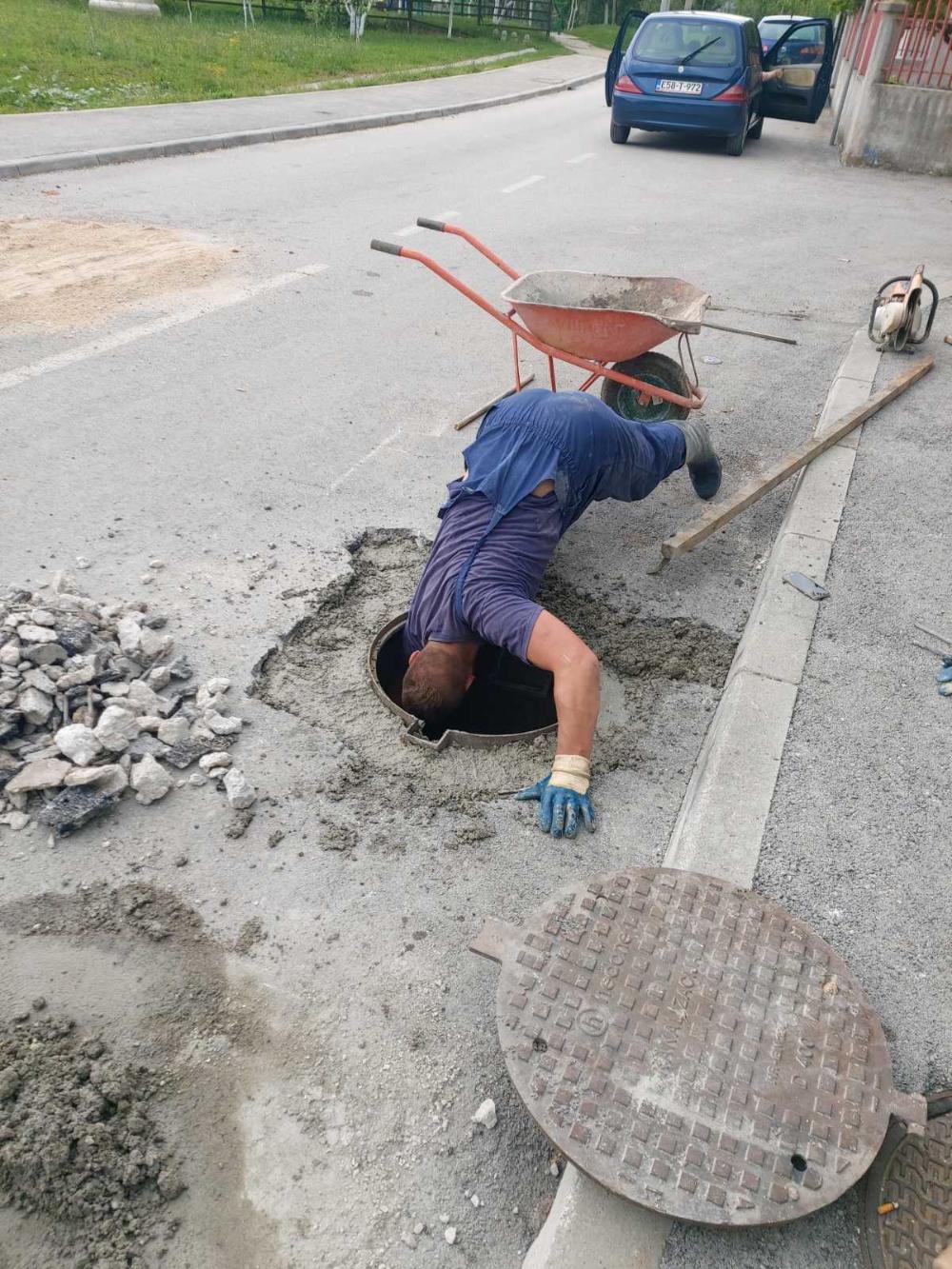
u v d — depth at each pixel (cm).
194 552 449
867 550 463
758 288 875
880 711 365
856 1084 233
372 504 504
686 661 411
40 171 1048
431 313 771
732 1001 250
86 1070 246
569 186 1235
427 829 324
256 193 1070
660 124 1481
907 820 319
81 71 1609
